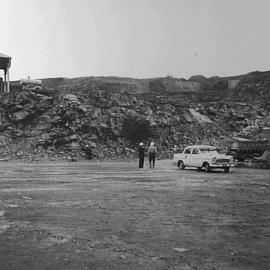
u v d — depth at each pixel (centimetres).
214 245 796
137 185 1872
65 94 4781
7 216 1088
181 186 1833
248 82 7044
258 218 1073
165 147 4538
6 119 4481
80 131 4334
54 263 673
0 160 3669
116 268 648
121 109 4656
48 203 1316
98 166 3167
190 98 6391
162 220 1039
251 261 692
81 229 930
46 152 4019
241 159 3547
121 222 1010
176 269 645
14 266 656
